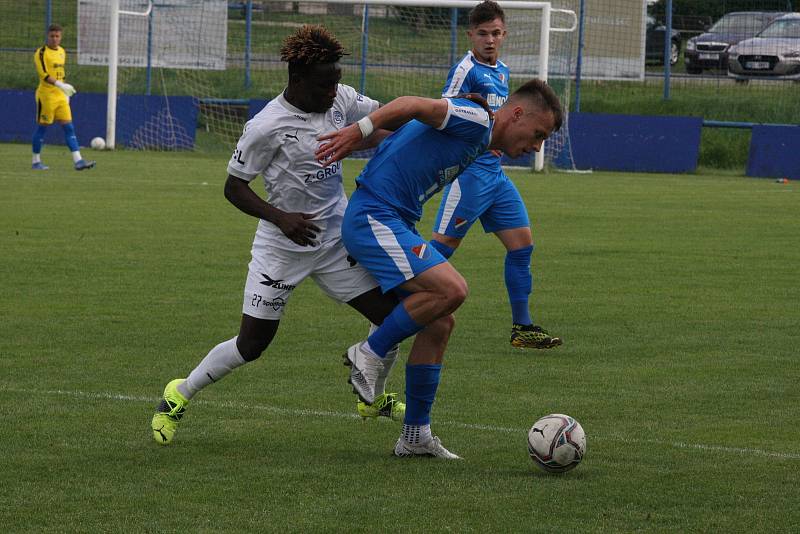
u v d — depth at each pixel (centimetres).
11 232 4041
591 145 7925
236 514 1377
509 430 1817
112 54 8006
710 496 1471
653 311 2894
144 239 3962
